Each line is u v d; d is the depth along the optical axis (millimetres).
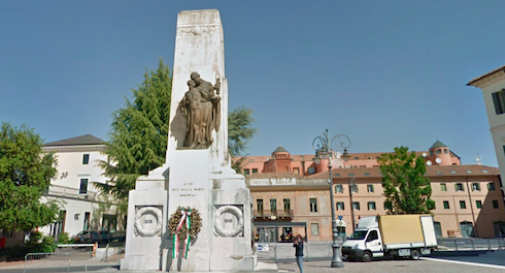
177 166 10961
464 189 49125
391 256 22688
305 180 44688
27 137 20578
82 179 43000
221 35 13680
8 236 23094
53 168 21719
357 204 47781
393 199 33062
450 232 47781
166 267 10297
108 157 24250
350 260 20578
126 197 24734
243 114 28594
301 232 42469
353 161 68750
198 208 10617
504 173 24594
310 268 15609
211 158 11547
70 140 47188
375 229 20594
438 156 66375
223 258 10320
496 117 25422
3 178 19047
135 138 23828
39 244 22047
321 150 19609
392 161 34062
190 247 10305
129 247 10656
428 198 32594
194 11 13406
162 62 27328
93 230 34031
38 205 19562
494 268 14445
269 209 43750
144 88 26500
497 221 47656
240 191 10883
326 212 43250
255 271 10109
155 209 10883
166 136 24781
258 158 69250
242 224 10656
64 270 14383
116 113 25344
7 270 14875
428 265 16469
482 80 26328
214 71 12680
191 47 12992
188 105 11648
